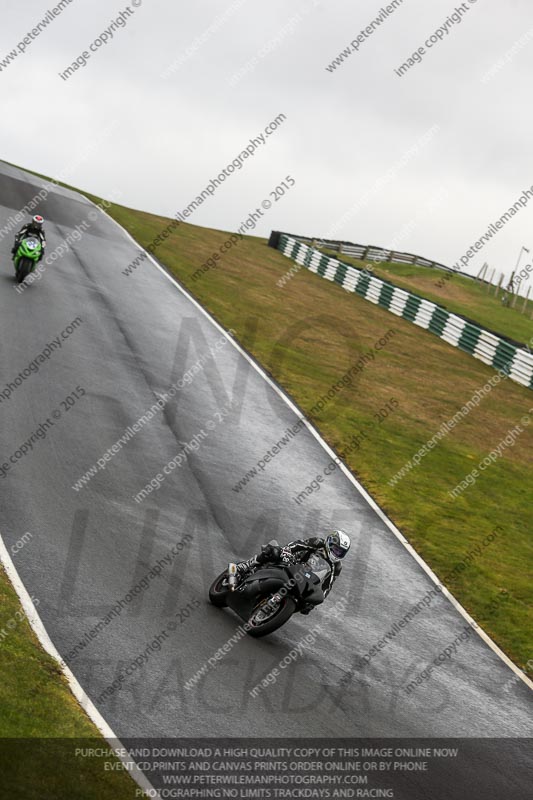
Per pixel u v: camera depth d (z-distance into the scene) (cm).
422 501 3991
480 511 4094
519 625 3003
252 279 8300
